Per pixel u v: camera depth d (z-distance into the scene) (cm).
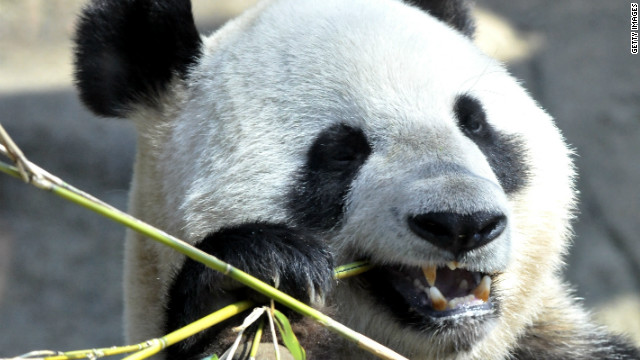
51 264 2034
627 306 1752
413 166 770
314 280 746
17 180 2108
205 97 876
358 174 811
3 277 2012
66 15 2372
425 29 887
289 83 843
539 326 1013
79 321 1959
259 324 720
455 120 838
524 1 2436
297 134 830
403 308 794
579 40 2284
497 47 2219
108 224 2105
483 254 748
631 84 2148
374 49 842
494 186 751
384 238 763
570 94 2117
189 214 834
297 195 824
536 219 896
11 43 2297
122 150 2064
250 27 909
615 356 1062
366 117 814
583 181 1962
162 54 909
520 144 897
